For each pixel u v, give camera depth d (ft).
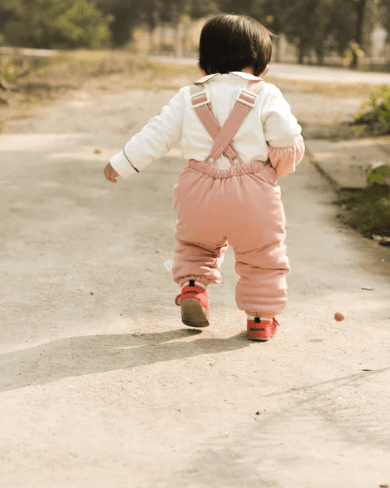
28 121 31.86
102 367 8.41
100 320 10.08
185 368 8.39
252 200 8.67
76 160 22.97
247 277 9.29
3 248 13.75
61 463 6.26
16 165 21.98
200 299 9.19
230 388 7.84
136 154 9.04
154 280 11.97
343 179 20.18
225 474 6.06
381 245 14.26
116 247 13.91
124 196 18.35
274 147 8.84
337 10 125.29
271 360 8.68
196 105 8.93
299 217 16.53
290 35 129.39
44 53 94.43
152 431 6.83
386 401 7.54
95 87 48.47
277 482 5.94
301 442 6.63
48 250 13.64
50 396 7.63
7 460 6.32
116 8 163.02
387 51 138.51
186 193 8.89
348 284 11.77
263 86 8.98
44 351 8.93
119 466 6.20
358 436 6.75
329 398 7.61
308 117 34.58
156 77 57.06
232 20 9.31
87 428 6.90
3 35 131.34
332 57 133.59
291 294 11.27
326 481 5.95
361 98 43.93
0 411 7.29
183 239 9.27
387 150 25.61
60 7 127.65
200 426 6.93
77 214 16.44
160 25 175.11
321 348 9.09
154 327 9.86
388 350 9.02
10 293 11.21
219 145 8.77
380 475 6.06
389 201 17.01
